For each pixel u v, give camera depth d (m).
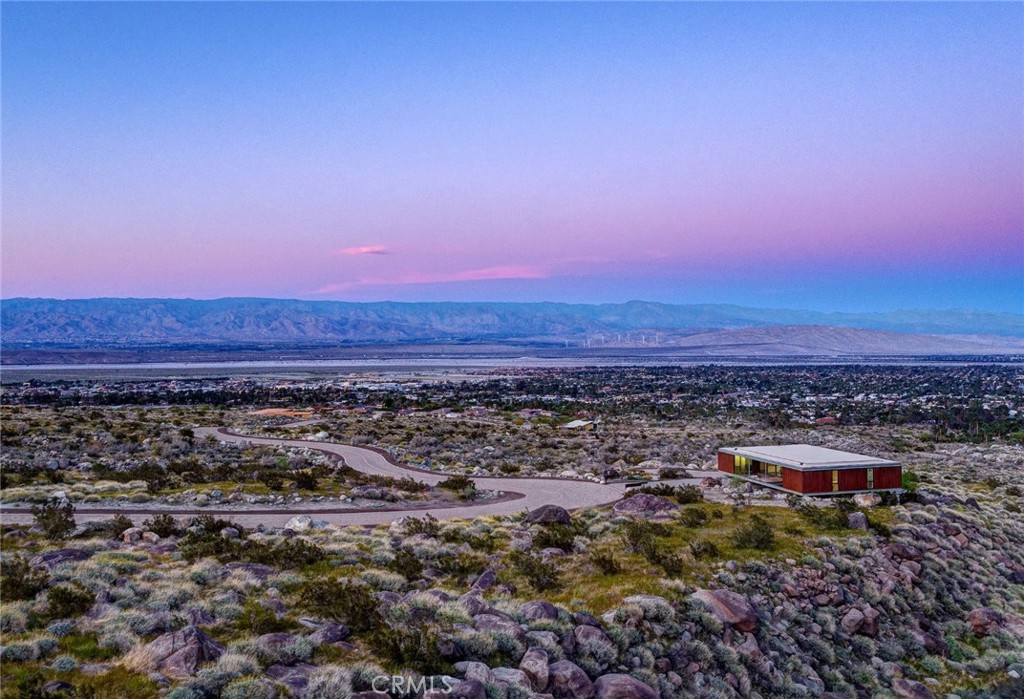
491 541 32.53
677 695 21.16
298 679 16.61
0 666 16.27
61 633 18.20
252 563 26.33
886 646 28.25
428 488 51.69
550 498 48.34
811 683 24.34
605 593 26.02
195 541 28.94
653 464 68.19
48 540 29.44
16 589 20.75
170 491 45.94
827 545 34.25
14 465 52.88
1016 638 30.66
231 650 17.66
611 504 45.47
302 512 41.25
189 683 15.66
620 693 18.95
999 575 36.75
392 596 23.11
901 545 35.19
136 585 22.23
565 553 31.23
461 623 20.86
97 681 15.77
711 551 31.31
